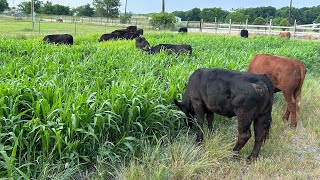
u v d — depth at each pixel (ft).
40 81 20.21
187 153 15.58
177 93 20.51
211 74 16.46
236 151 16.33
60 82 19.56
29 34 81.25
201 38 59.77
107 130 15.96
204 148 16.87
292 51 41.16
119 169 14.90
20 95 15.76
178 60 31.40
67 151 14.33
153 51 36.88
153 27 144.15
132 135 16.83
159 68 26.03
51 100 16.84
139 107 16.70
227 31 130.41
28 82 18.78
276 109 23.57
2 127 13.98
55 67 23.79
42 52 32.91
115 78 22.81
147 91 18.67
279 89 21.75
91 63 26.08
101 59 28.58
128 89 17.81
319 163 16.72
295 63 21.20
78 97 16.06
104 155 15.10
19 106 16.30
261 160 16.31
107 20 195.11
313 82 31.76
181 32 98.02
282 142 18.81
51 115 14.71
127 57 30.50
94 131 15.15
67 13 271.69
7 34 77.87
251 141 18.20
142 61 28.68
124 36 69.51
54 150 14.30
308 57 40.81
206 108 17.57
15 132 14.23
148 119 17.39
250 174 15.21
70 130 14.60
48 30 105.81
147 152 15.37
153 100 18.28
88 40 67.10
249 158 16.46
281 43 61.98
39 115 15.07
